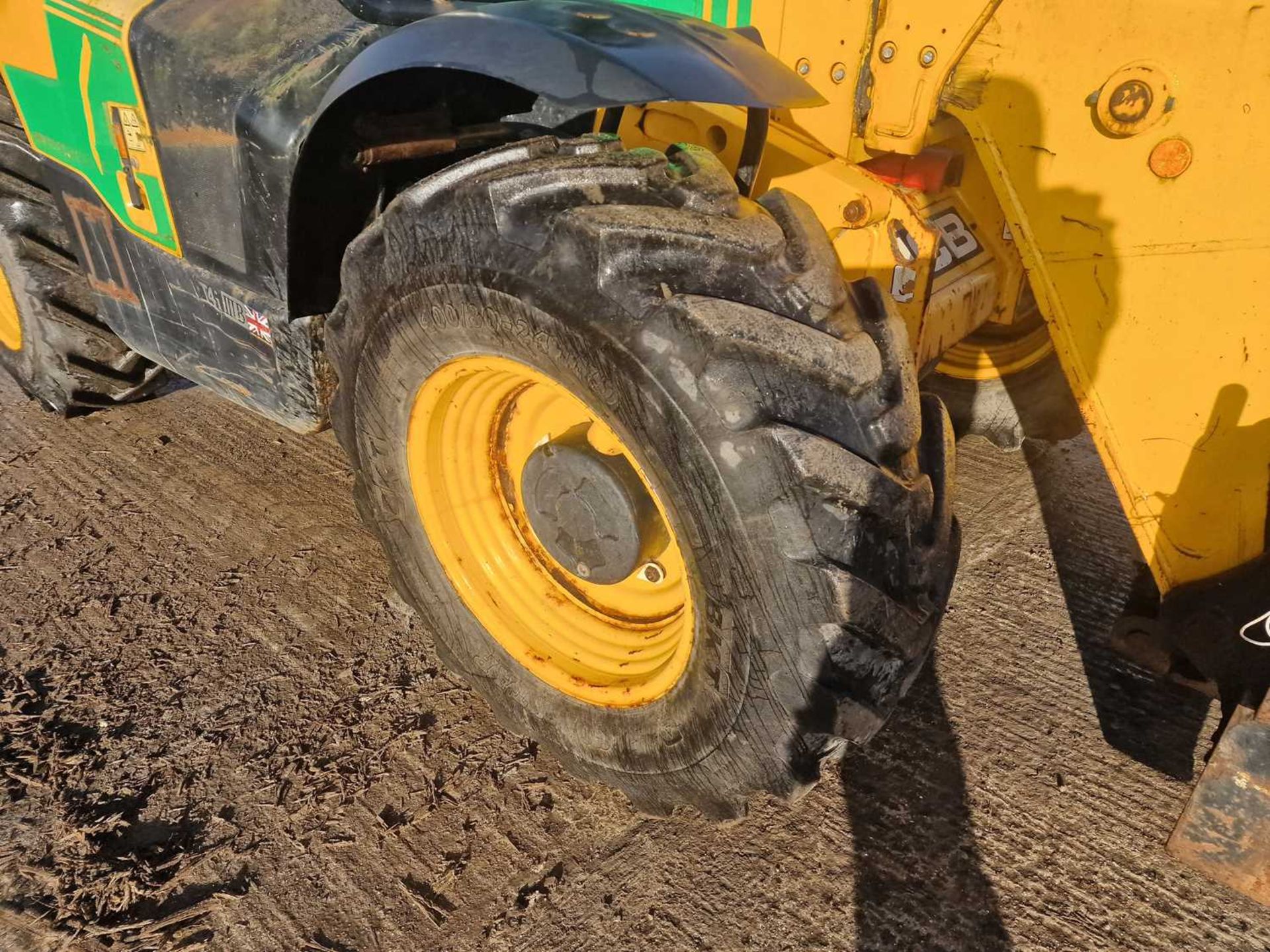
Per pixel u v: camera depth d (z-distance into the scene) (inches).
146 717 84.7
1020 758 80.7
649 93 53.1
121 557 104.3
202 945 66.7
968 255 94.6
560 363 57.0
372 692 87.4
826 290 54.4
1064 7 62.3
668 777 65.5
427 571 78.1
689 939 66.7
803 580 52.0
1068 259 67.4
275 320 79.2
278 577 101.3
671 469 54.2
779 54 78.8
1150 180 62.1
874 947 66.2
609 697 69.3
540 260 55.1
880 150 76.1
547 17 59.5
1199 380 64.5
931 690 87.6
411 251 61.9
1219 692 67.9
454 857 72.4
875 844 73.3
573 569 71.2
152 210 84.4
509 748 81.7
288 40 72.6
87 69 82.8
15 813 75.5
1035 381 115.4
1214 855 61.7
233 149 72.4
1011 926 67.7
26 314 111.0
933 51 69.9
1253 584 65.2
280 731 83.3
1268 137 56.7
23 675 88.8
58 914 68.1
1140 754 81.0
